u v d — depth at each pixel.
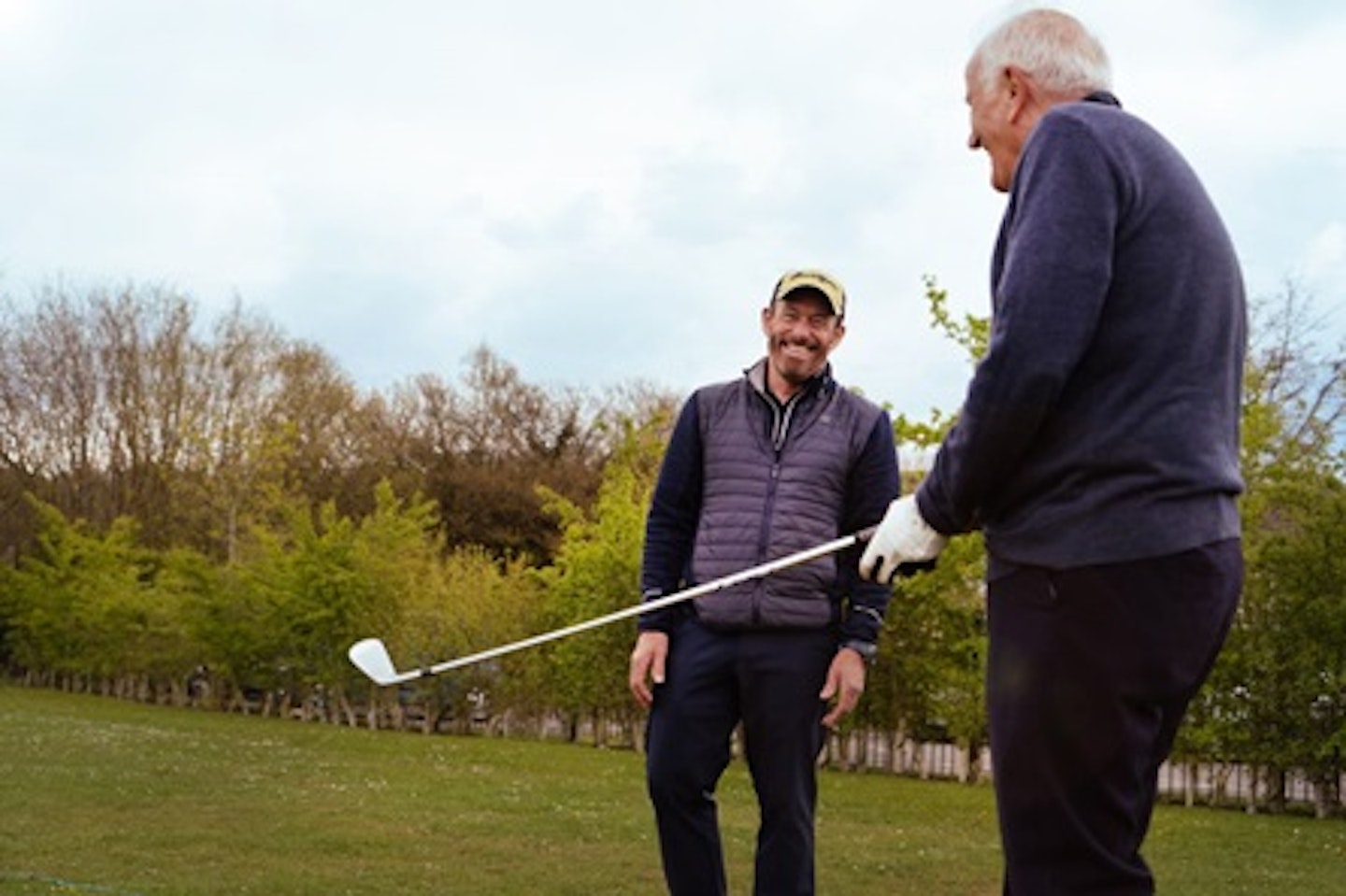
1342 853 8.29
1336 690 10.91
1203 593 2.18
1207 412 2.22
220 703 22.31
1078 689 2.21
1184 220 2.24
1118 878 2.26
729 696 4.01
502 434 44.00
